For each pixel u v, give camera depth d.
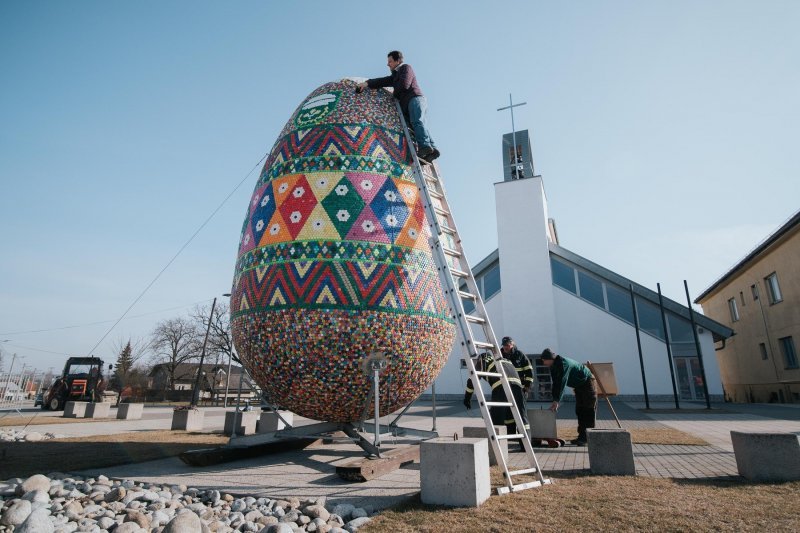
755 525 4.18
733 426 12.91
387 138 8.05
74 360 28.59
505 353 9.81
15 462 7.68
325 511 4.79
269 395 7.78
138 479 6.50
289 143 8.05
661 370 25.08
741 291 32.88
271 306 6.88
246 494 5.69
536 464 6.02
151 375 72.50
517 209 29.47
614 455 6.58
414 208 7.66
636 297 26.45
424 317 7.16
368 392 7.11
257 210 7.77
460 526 4.26
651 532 4.06
